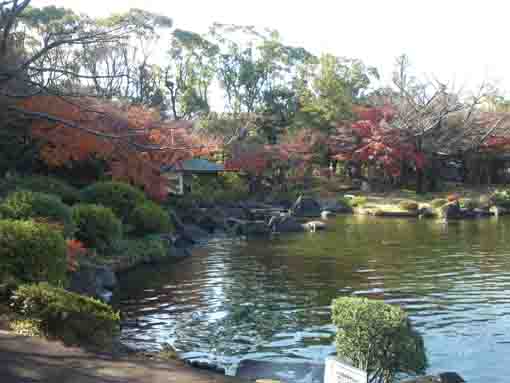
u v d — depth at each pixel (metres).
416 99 56.41
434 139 54.62
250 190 51.75
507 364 10.89
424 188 53.66
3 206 16.20
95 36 14.10
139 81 51.75
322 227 33.34
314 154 54.88
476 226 33.81
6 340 7.66
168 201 34.94
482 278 18.48
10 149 28.27
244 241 28.61
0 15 14.07
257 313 14.52
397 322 7.75
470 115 55.12
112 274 17.88
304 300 15.86
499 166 57.75
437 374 9.59
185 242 27.08
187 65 68.12
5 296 9.61
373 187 56.16
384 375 7.77
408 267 20.62
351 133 55.50
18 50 19.39
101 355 7.56
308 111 58.50
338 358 7.87
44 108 18.77
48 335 8.09
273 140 61.00
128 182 28.45
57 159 26.53
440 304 15.25
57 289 9.01
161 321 13.80
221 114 63.41
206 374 7.32
